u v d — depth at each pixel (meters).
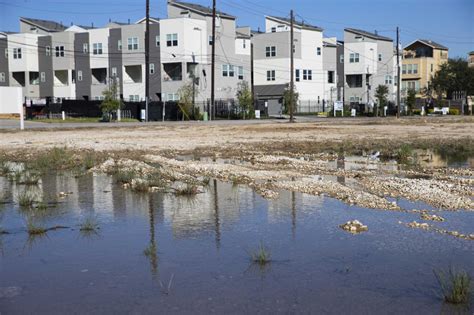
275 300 5.71
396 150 22.44
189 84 65.19
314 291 5.96
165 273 6.63
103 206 10.85
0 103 40.31
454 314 5.31
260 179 14.11
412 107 83.19
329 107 85.69
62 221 9.56
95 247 7.85
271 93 81.88
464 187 12.45
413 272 6.54
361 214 9.71
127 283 6.30
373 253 7.33
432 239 7.99
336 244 7.80
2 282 6.39
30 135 34.56
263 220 9.38
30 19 85.88
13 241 8.23
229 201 11.20
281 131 36.81
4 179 14.98
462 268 6.60
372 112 79.19
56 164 18.14
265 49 82.62
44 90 79.94
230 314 5.36
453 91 99.50
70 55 77.25
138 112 62.34
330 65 88.06
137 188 12.71
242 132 36.06
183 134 34.34
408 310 5.41
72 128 43.00
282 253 7.40
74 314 5.44
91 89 75.75
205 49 70.12
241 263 6.99
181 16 71.31
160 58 69.50
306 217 9.55
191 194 12.02
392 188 12.38
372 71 90.12
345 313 5.35
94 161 18.42
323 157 20.02
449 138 28.58
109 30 73.69
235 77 74.25
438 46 105.50
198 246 7.81
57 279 6.48
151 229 8.91
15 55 80.62
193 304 5.63
